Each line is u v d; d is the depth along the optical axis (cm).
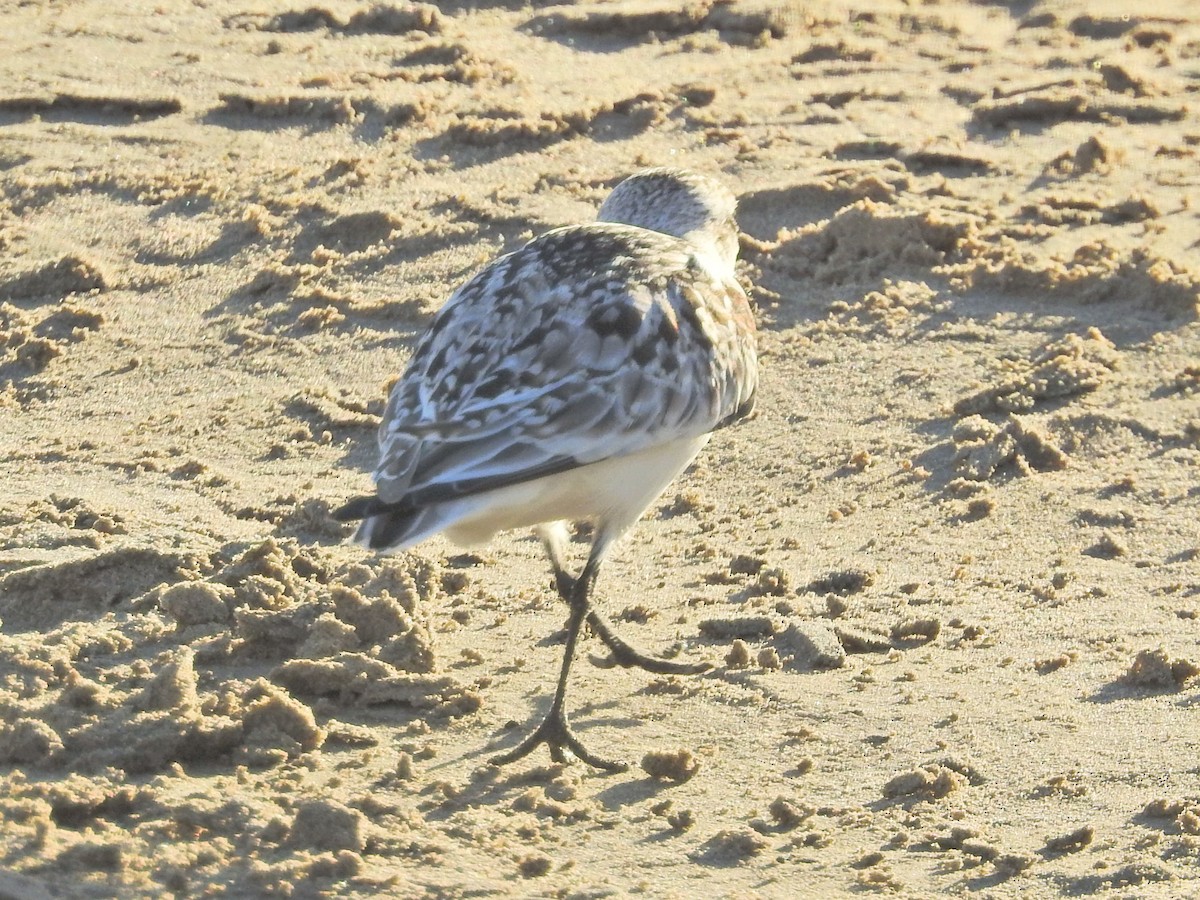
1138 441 1301
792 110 1941
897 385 1378
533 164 1762
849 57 2162
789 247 1570
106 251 1579
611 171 1745
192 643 975
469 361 891
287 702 876
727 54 2159
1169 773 855
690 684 973
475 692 945
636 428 900
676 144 1825
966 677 975
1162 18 2355
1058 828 806
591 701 955
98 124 1834
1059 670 982
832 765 877
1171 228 1634
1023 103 1936
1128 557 1141
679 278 952
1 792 769
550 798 834
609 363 893
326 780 838
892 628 1035
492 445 855
